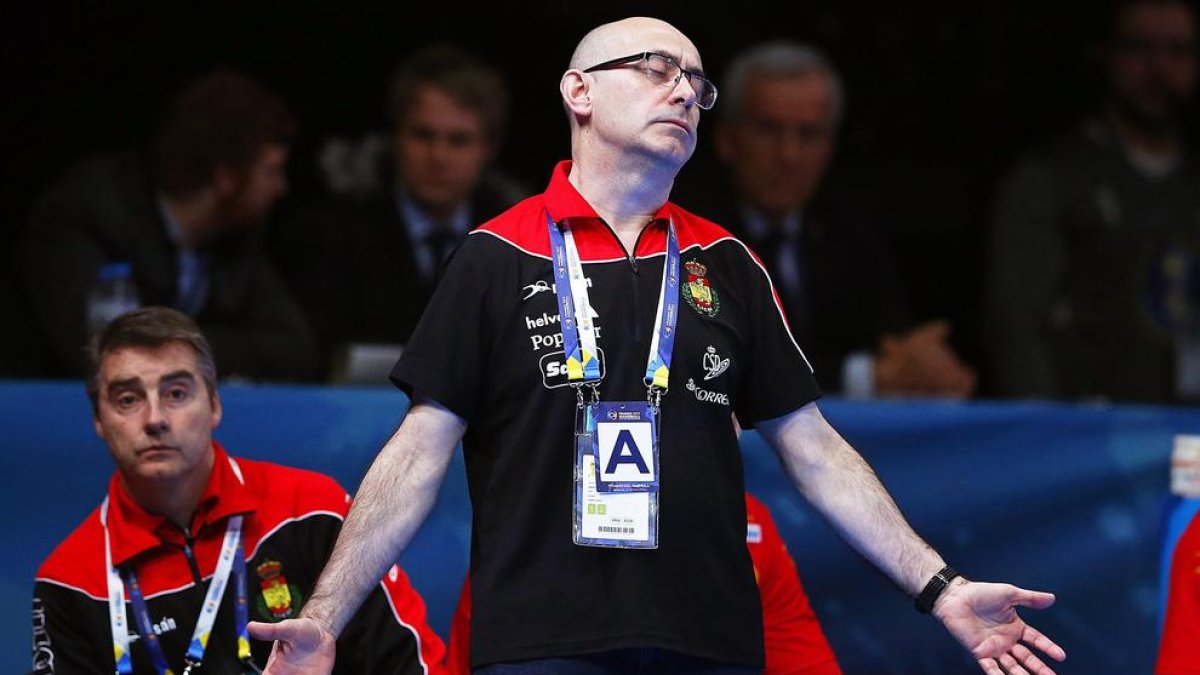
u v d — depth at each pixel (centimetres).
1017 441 1540
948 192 2442
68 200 1766
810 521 1500
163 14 2264
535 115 2369
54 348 1750
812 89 1964
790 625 1330
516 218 1015
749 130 1969
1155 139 2100
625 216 1019
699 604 947
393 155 1934
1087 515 1537
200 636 1210
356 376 1595
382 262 1883
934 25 2461
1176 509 1474
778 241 1981
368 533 967
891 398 1652
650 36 1016
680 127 998
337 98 2302
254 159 1783
